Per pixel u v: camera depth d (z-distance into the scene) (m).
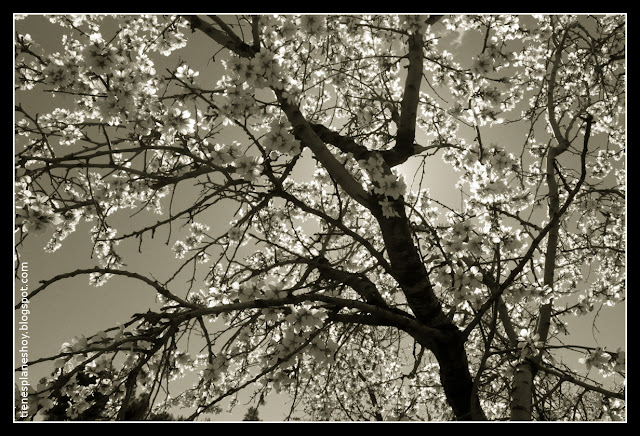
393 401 5.96
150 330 2.86
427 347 3.97
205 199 3.63
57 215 3.11
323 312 3.22
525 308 4.97
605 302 5.03
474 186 4.08
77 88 3.54
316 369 4.84
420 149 4.62
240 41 4.00
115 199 4.59
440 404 6.42
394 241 3.90
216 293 3.63
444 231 3.80
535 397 3.43
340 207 3.94
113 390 3.01
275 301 3.04
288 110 3.99
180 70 3.86
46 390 2.46
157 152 4.65
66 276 2.83
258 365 3.51
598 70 5.36
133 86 3.55
